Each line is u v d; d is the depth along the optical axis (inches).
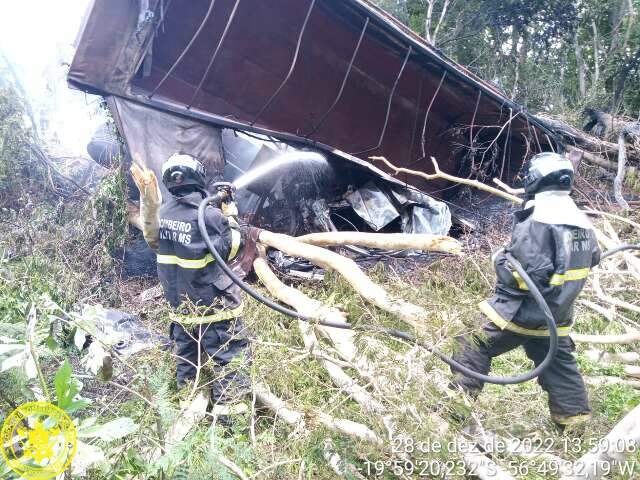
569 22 538.9
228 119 227.0
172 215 118.0
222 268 112.2
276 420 111.7
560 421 109.2
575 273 100.7
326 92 257.9
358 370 110.7
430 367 100.1
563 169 101.8
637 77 494.3
